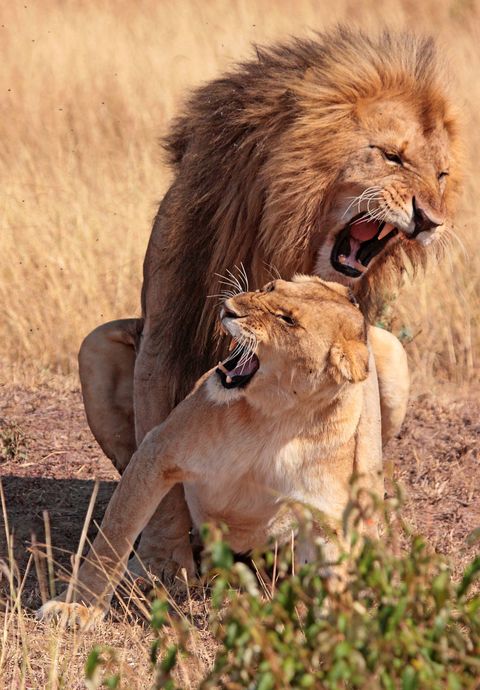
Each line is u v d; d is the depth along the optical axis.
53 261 15.52
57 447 11.85
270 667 4.96
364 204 8.52
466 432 12.74
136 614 8.20
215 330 8.92
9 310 14.80
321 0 29.08
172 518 8.99
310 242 8.70
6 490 10.66
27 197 17.05
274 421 7.88
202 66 23.89
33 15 26.70
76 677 7.18
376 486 8.38
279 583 8.53
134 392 9.45
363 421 8.40
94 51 24.52
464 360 15.32
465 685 5.12
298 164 8.53
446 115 8.96
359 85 8.60
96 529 9.92
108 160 19.20
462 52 24.78
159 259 9.34
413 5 29.78
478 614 5.66
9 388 13.45
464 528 10.17
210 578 8.70
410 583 5.23
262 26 26.55
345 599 5.18
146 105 21.84
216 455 7.97
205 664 7.27
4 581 8.70
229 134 8.90
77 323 14.72
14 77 22.50
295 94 8.62
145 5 28.36
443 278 15.85
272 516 8.23
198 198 9.05
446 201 9.23
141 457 8.12
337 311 7.86
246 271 8.95
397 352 10.08
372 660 4.96
